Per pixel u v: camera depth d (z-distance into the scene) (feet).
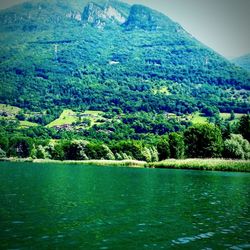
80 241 72.74
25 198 125.29
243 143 360.69
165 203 119.75
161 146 433.89
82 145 513.45
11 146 592.19
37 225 85.10
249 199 130.00
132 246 70.28
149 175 243.19
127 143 513.86
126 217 96.12
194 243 73.05
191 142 391.24
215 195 140.36
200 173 264.31
